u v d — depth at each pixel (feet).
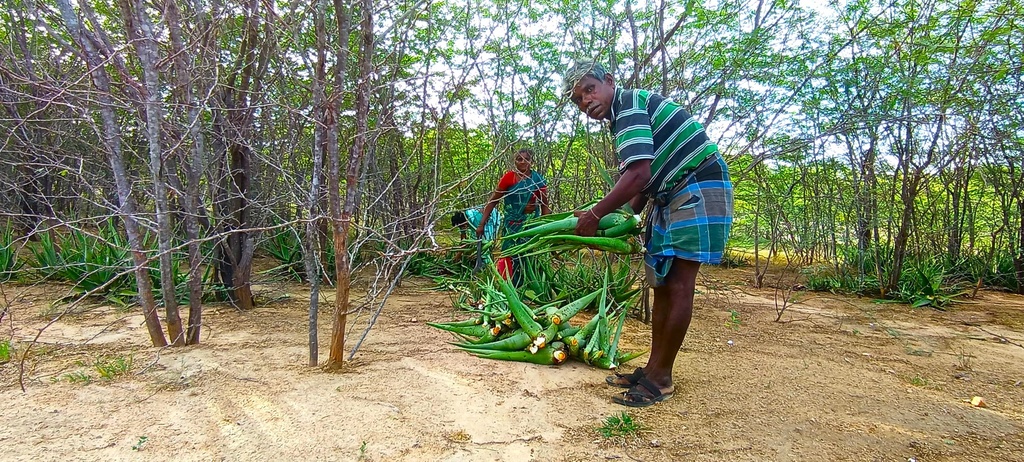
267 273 15.33
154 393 7.23
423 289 15.79
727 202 7.47
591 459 5.94
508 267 12.81
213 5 8.80
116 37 11.07
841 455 6.14
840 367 9.30
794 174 19.75
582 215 7.88
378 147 16.30
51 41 11.63
